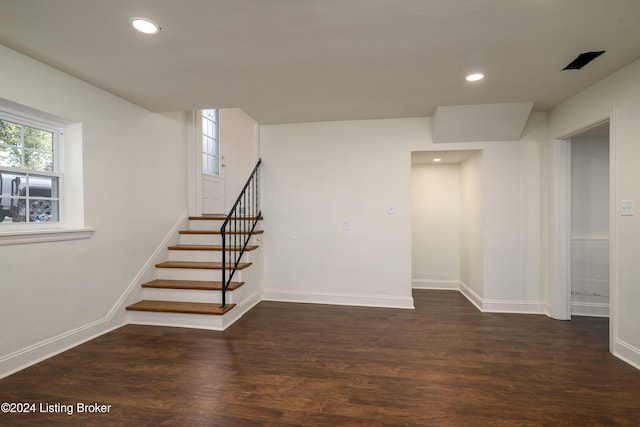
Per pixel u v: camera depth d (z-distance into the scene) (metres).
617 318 2.46
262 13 1.73
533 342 2.73
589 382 2.08
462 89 2.83
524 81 2.65
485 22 1.82
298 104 3.25
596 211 3.52
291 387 2.02
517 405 1.84
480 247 3.72
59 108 2.46
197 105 3.29
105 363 2.32
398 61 2.30
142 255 3.37
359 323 3.20
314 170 3.96
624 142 2.39
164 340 2.75
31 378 2.11
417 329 3.04
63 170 2.64
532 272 3.55
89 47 2.11
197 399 1.89
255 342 2.71
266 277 4.09
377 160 3.82
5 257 2.13
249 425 1.67
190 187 4.17
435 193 4.62
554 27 1.87
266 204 4.07
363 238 3.86
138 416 1.74
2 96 2.10
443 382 2.08
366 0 1.62
